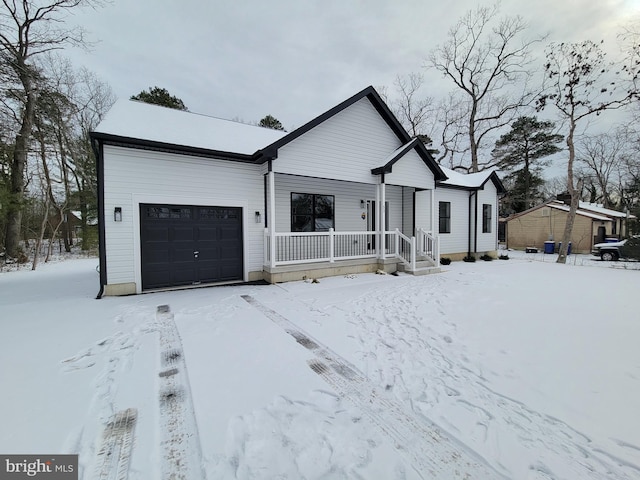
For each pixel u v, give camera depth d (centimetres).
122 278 631
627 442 190
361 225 1077
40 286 770
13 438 194
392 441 193
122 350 339
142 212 655
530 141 2303
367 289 680
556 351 335
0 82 1130
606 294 620
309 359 316
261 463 173
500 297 596
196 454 182
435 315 475
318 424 209
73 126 1577
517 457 178
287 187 902
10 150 1274
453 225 1275
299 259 879
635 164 1989
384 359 317
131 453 182
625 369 290
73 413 222
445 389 258
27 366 299
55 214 1708
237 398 241
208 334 390
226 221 759
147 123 745
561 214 1889
